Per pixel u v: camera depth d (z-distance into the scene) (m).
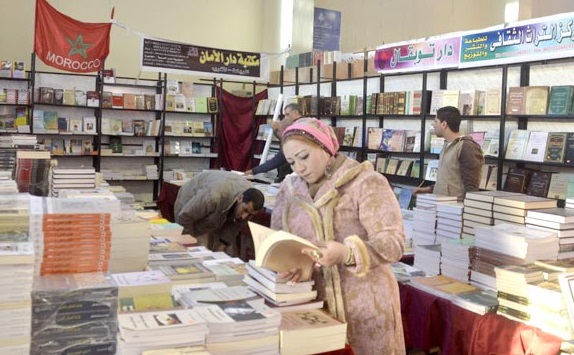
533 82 5.30
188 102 9.10
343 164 1.83
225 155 9.44
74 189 3.33
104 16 9.00
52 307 1.35
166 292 1.66
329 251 1.58
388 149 6.72
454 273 2.74
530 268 2.28
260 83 9.56
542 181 4.94
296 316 1.68
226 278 1.99
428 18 11.39
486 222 2.92
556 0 9.23
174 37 9.59
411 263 3.29
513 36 5.08
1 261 1.29
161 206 6.80
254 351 1.48
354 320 1.80
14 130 7.90
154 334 1.32
